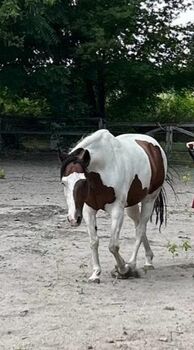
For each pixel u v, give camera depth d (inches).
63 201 517.7
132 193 300.0
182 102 1103.0
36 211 467.5
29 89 922.1
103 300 262.2
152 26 971.3
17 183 631.2
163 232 405.7
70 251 347.6
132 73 938.7
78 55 913.5
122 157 291.6
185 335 221.6
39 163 840.3
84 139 281.7
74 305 254.2
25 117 971.9
